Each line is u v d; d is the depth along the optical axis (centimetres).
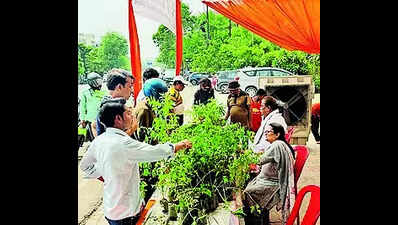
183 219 165
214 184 163
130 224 178
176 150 165
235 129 169
